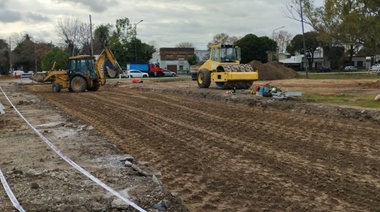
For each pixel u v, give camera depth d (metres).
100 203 6.00
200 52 103.56
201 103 19.95
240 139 11.02
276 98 18.78
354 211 5.86
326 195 6.55
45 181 7.03
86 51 78.00
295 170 7.98
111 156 8.80
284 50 106.25
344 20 30.75
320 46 84.00
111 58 29.77
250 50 73.31
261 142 10.60
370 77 40.59
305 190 6.80
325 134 11.48
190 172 8.00
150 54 80.12
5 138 11.02
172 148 10.13
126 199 6.11
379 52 32.50
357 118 13.98
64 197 6.23
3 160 8.58
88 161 8.39
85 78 28.98
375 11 30.31
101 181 7.03
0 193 6.46
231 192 6.78
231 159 8.94
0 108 16.41
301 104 16.61
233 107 18.08
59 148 9.59
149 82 39.78
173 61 97.44
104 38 81.62
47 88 36.44
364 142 10.37
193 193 6.77
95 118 15.50
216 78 25.34
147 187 6.73
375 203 6.17
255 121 13.96
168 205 5.99
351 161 8.57
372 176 7.51
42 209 5.76
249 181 7.34
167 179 7.55
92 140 10.58
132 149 10.09
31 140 10.65
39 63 94.56
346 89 24.23
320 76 44.47
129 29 76.38
